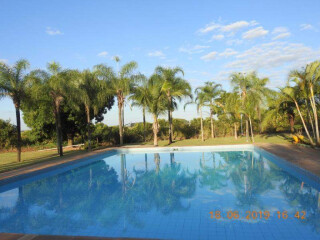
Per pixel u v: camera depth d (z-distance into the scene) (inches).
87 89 823.1
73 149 914.7
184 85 913.5
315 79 545.6
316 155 470.6
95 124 1083.9
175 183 369.4
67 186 383.2
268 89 813.2
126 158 645.3
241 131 1093.8
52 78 668.1
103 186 374.6
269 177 375.6
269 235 188.1
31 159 649.6
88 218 244.7
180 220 225.6
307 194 287.7
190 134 1137.4
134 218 237.1
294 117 927.7
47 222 237.9
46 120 909.2
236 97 872.9
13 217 253.1
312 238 182.1
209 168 469.4
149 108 828.0
